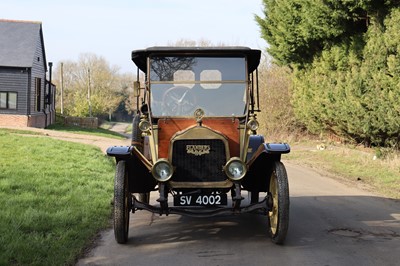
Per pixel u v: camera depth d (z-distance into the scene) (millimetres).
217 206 6469
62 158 15148
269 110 28250
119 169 6410
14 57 33625
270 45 25047
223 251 6004
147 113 7113
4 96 33281
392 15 14469
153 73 7102
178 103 7000
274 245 6297
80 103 82938
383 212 8648
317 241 6512
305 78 23250
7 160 13961
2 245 5637
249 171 6789
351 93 16719
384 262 5531
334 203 9570
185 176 6363
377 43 15125
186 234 6949
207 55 7133
